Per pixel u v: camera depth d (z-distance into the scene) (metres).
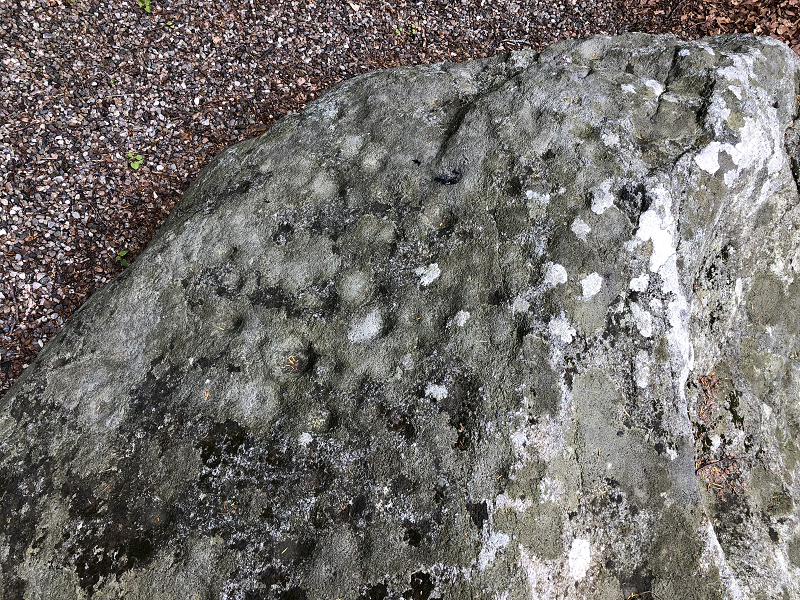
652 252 2.11
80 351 2.27
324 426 1.97
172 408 2.09
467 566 1.72
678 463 1.97
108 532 1.90
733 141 2.32
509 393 1.90
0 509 1.99
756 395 2.72
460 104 2.72
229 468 1.94
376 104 2.75
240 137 4.11
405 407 1.94
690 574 1.90
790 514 2.49
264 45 4.52
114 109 3.99
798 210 2.71
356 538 1.79
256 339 2.17
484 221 2.24
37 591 1.85
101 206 3.69
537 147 2.35
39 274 3.43
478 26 5.04
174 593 1.79
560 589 1.75
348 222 2.37
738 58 2.59
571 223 2.15
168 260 2.42
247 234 2.42
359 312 2.16
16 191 3.58
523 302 2.04
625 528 1.89
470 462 1.83
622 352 2.01
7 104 3.79
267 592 1.76
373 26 4.83
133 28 4.30
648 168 2.25
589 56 2.78
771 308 2.79
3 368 3.16
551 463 1.84
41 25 4.08
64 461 2.05
